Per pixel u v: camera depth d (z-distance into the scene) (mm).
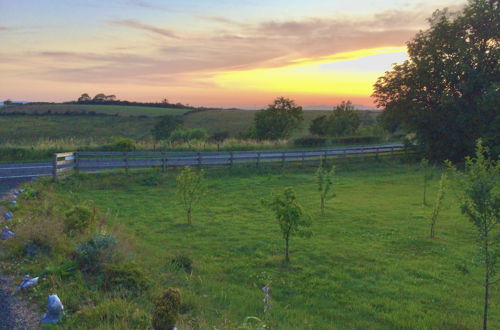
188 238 13633
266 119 64812
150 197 20250
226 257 11797
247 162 28859
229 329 6504
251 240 13547
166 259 10680
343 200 20562
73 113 111625
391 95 38219
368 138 51250
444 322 7852
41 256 8578
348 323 7715
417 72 35500
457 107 33562
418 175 29375
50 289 7059
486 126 33156
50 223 10500
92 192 20438
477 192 7070
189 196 16375
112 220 14906
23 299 6680
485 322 7312
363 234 14414
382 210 18328
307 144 46219
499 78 33094
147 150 34281
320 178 17984
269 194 21578
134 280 7805
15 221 10812
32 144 30875
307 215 11602
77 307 6555
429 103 36344
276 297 9016
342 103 72000
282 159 29922
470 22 33781
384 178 28000
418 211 18172
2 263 8102
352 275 10570
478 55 33000
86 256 8328
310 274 10570
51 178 20500
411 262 11539
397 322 7754
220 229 14867
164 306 5508
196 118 115188
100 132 90375
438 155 36250
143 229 14445
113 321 6109
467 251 12555
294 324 7402
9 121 95875
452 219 16750
